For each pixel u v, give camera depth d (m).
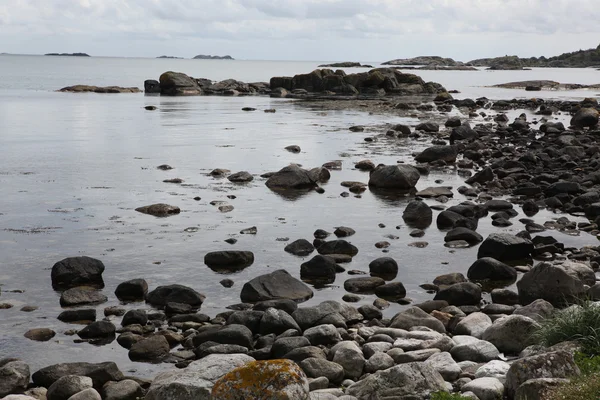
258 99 69.44
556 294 10.71
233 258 13.09
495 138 33.97
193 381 6.55
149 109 51.38
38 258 13.16
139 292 11.40
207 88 79.38
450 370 7.89
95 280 12.05
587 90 99.31
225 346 8.96
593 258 13.41
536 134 36.00
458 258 13.84
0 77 106.81
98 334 9.63
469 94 84.44
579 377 6.77
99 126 38.16
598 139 32.84
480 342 8.80
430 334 9.25
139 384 7.99
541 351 8.10
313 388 7.78
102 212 16.98
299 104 61.69
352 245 13.96
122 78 112.56
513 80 137.75
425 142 32.88
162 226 15.77
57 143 30.23
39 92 71.12
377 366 8.29
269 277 11.56
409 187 21.16
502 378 7.62
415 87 83.88
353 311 10.40
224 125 40.16
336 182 21.92
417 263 13.46
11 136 32.50
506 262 13.54
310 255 13.84
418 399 6.99
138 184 20.80
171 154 27.52
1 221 15.84
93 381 8.11
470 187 21.44
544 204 18.88
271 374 5.84
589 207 17.67
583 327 8.17
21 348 9.19
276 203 18.56
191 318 10.28
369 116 48.47
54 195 18.86
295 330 9.52
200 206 17.95
